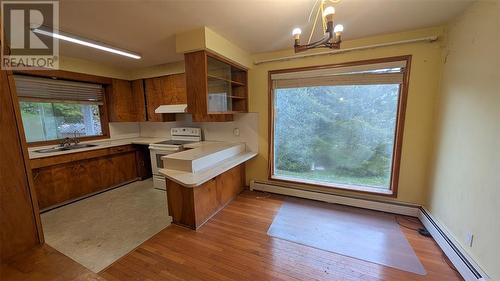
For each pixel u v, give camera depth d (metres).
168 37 2.46
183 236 2.32
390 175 2.82
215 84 2.74
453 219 1.93
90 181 3.50
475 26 1.71
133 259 1.96
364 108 2.89
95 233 2.39
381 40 2.52
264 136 3.46
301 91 3.23
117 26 2.13
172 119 4.28
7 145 0.95
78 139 3.74
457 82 1.95
